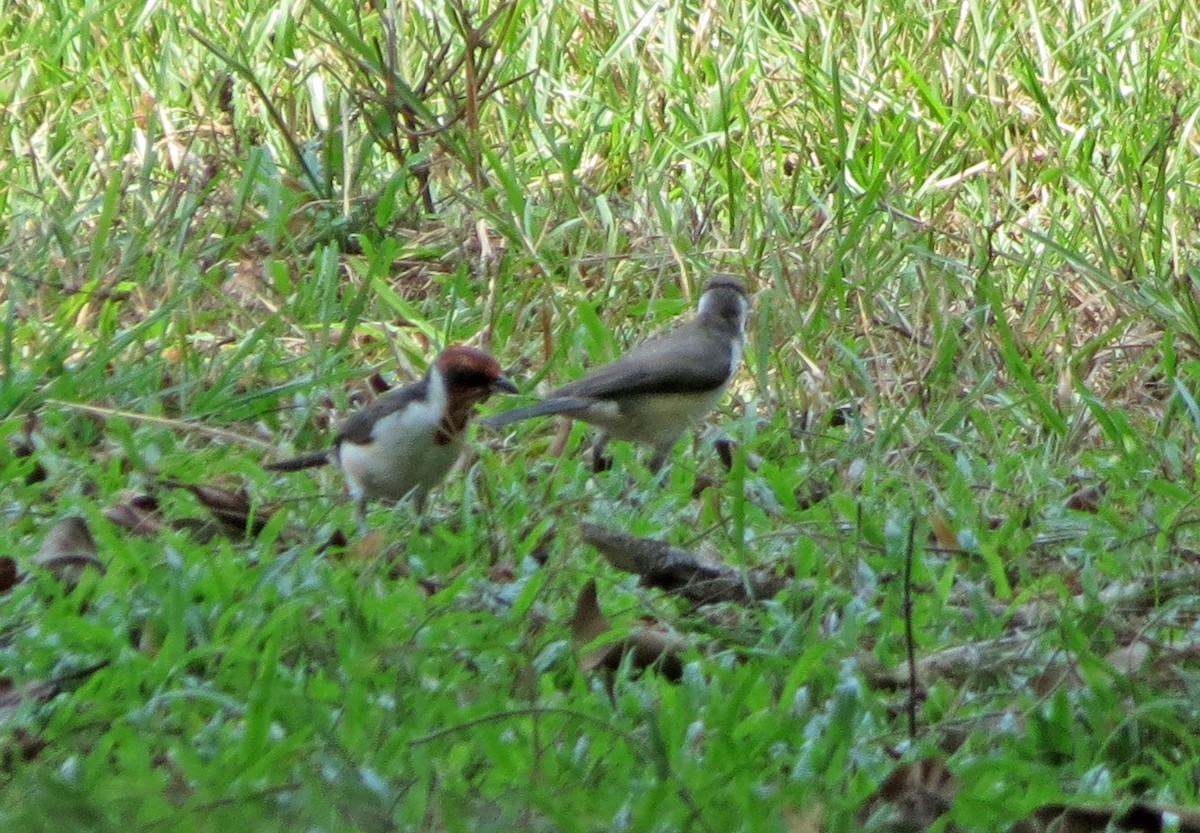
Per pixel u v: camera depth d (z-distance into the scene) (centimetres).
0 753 702
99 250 1346
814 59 1906
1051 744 759
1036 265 1426
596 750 713
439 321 1350
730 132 1753
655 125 1770
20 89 1773
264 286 1380
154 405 1154
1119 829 692
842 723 742
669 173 1678
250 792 646
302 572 862
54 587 852
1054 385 1292
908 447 1165
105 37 1912
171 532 912
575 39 1950
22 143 1622
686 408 1148
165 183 1521
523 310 1356
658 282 1407
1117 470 1114
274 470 1048
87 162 1543
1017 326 1369
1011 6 2022
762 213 1519
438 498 1064
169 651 775
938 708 790
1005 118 1783
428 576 926
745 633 861
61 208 1454
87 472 1027
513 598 870
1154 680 805
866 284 1397
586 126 1731
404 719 727
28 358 1206
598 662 816
